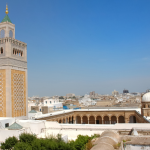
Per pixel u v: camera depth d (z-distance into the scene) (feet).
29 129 161.38
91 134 158.92
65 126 171.53
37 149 112.37
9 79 181.27
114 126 159.74
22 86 197.77
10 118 170.09
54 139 128.57
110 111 285.23
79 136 134.51
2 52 187.62
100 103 451.94
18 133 147.84
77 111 296.51
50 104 399.65
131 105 388.37
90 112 291.99
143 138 92.94
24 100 199.00
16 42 192.75
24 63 202.59
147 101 213.46
